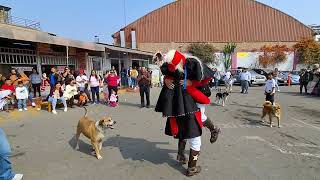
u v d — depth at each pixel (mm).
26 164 6402
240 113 13156
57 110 13859
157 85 29641
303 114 13094
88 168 6129
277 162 6414
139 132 9172
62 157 6852
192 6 55125
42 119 11570
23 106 13594
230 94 22047
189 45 53531
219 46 53844
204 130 9492
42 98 15672
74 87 14734
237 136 8742
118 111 13609
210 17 54781
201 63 5582
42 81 18062
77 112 13328
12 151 7328
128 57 32031
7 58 16641
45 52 19266
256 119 11656
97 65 24859
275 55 48719
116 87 15430
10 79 14055
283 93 23453
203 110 5906
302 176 5621
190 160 5605
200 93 5621
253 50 49844
